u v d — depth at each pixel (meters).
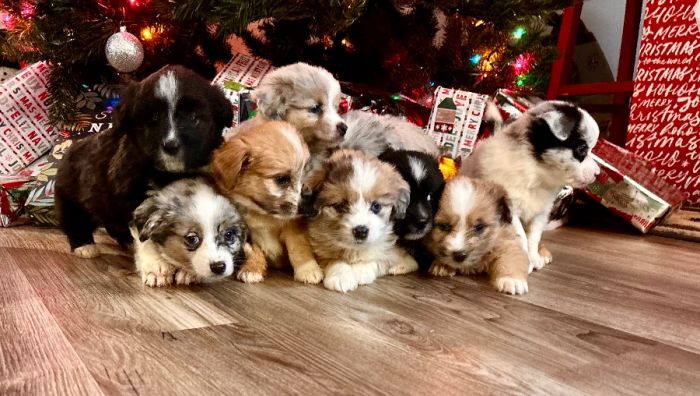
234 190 0.58
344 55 1.12
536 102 1.03
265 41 1.11
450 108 0.99
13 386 0.32
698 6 1.07
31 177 0.90
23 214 0.90
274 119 0.75
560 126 0.67
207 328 0.43
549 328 0.46
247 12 0.78
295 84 0.75
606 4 1.63
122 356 0.37
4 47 0.89
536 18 1.00
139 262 0.58
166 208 0.54
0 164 0.95
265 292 0.54
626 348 0.42
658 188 1.07
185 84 0.59
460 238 0.60
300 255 0.60
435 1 0.96
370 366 0.36
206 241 0.54
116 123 0.59
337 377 0.34
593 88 1.38
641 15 1.49
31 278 0.57
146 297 0.51
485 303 0.53
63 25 0.85
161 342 0.39
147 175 0.59
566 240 0.93
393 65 1.12
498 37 1.10
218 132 0.62
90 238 0.71
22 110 0.96
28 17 0.86
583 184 0.70
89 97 0.99
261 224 0.60
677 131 1.21
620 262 0.75
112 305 0.48
